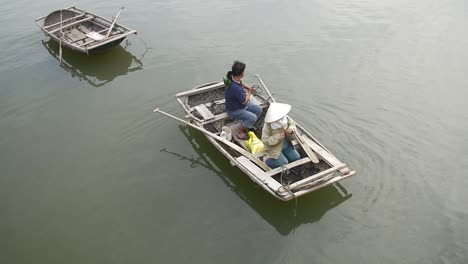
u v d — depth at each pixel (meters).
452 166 6.80
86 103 9.17
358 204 6.23
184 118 8.45
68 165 7.47
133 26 12.23
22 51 11.35
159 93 9.30
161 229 6.16
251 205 6.49
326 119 8.09
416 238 5.65
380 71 9.50
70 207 6.64
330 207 6.26
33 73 10.41
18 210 6.66
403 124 7.83
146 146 7.79
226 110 7.53
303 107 8.46
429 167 6.80
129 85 9.71
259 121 7.83
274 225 6.12
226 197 6.66
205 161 7.41
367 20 11.79
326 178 6.16
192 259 5.68
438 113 8.05
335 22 11.80
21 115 8.88
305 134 7.04
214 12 12.87
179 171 7.20
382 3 12.77
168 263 5.66
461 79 9.01
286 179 6.51
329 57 10.19
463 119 7.87
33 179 7.23
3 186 7.12
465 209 6.03
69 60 10.95
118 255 5.82
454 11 11.95
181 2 13.73
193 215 6.37
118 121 8.51
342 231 5.88
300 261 5.52
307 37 11.12
